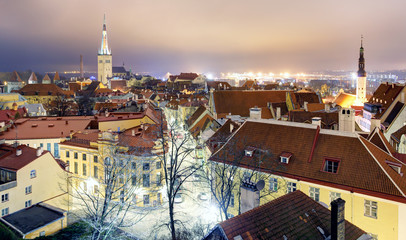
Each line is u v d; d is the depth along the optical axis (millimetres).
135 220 54688
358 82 150875
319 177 42250
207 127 82812
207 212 53875
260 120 53312
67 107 153125
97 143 62906
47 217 51750
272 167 45750
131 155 57875
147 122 86625
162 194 59781
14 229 47469
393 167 41250
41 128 82062
